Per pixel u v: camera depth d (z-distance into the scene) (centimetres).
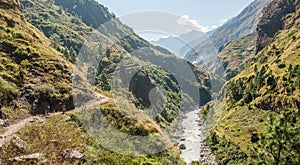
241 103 10619
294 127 2334
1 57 5334
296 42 11956
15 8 8594
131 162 2144
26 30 7806
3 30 6569
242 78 12656
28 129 2794
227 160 5638
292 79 9200
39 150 2256
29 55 5844
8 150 2172
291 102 8131
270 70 10994
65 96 4631
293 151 2338
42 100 4331
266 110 9169
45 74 5381
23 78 4891
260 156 2470
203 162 5294
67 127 2841
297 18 14912
